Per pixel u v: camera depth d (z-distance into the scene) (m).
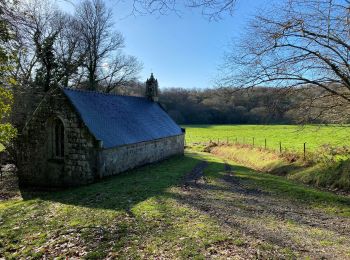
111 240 9.02
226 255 7.63
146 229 9.78
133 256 7.86
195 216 11.12
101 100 25.42
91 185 18.50
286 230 9.81
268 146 35.34
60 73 34.66
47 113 21.08
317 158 20.94
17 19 11.25
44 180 21.55
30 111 23.02
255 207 12.88
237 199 14.30
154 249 8.20
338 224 10.73
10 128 15.03
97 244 8.79
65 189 19.84
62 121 20.61
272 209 12.67
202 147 47.06
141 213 11.55
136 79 44.12
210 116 86.38
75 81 39.25
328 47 9.65
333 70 10.49
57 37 33.59
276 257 7.50
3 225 11.38
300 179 19.83
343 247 8.34
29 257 8.28
